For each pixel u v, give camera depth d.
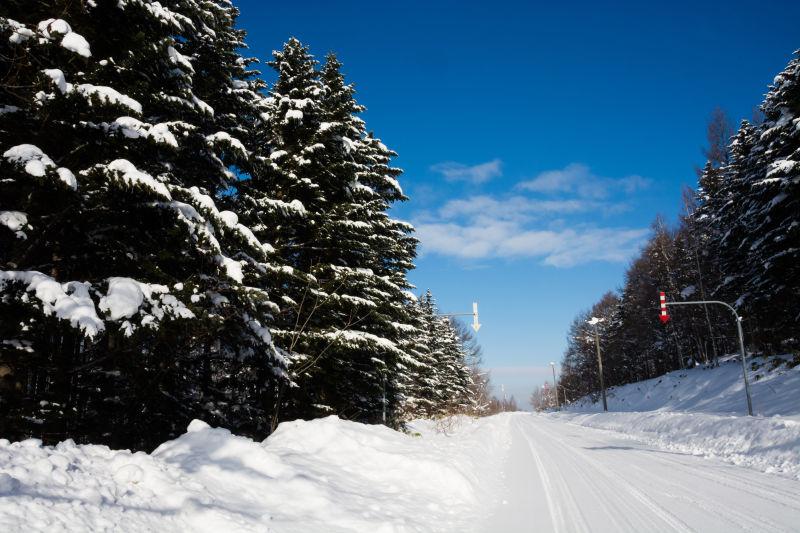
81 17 8.06
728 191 30.06
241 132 12.99
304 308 14.34
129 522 3.77
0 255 7.60
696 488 8.52
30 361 7.18
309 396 14.93
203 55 12.15
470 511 6.75
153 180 7.07
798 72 20.03
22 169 6.33
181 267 9.29
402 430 19.47
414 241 20.16
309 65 14.88
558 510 6.94
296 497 5.50
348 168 14.53
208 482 5.17
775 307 25.89
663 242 44.28
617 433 22.83
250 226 13.25
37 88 6.80
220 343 11.20
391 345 14.33
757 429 13.54
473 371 62.50
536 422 37.09
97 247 8.23
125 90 8.49
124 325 6.86
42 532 3.18
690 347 43.59
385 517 5.62
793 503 7.19
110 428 9.37
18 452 4.18
